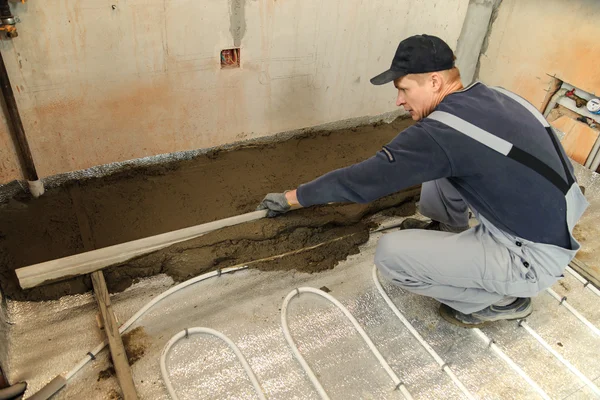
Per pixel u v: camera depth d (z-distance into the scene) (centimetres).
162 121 237
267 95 259
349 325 183
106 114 220
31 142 209
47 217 212
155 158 249
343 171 160
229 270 199
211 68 232
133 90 219
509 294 160
